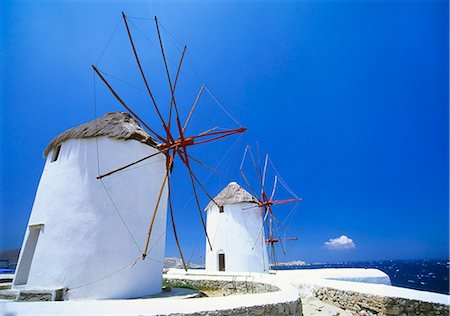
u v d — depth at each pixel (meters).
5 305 3.91
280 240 18.72
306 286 9.59
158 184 9.21
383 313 6.38
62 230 7.50
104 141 8.29
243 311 4.38
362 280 12.94
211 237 19.05
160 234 8.86
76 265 7.17
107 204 7.78
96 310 3.89
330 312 7.60
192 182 9.05
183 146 8.47
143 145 8.96
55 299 6.73
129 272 7.64
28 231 8.42
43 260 7.38
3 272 14.02
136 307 4.07
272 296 5.26
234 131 8.80
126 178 8.27
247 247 17.64
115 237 7.64
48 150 9.14
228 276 11.59
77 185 7.86
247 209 18.67
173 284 11.86
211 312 4.10
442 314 5.88
